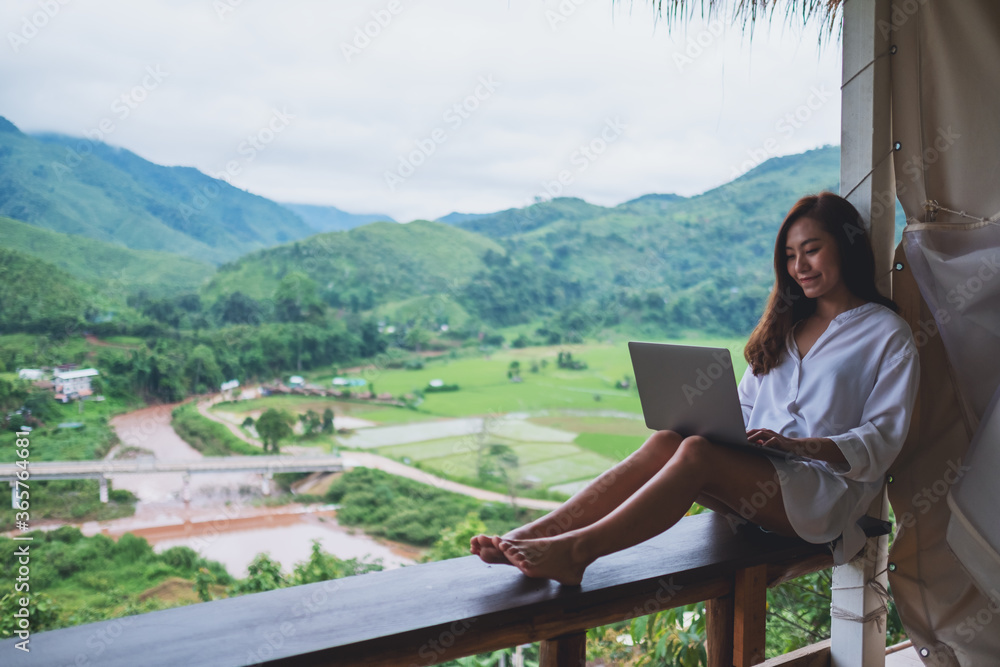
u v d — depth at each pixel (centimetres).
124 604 1648
